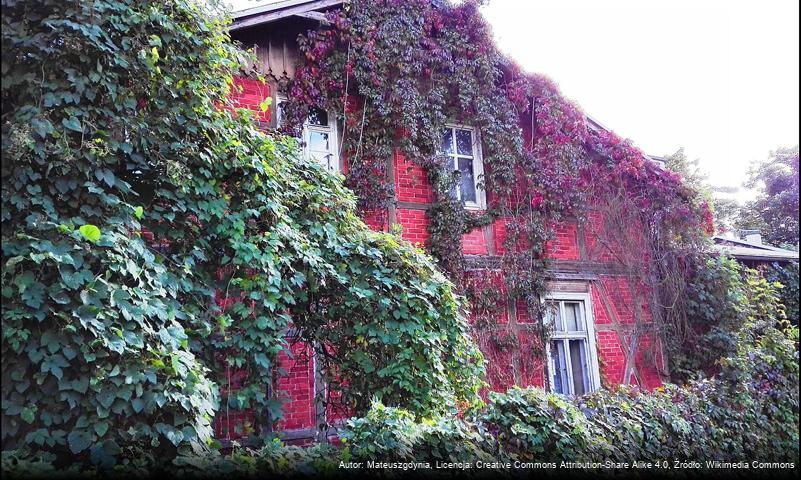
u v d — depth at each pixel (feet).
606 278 29.94
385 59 25.07
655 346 29.96
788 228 76.07
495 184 27.22
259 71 23.34
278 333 15.11
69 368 10.77
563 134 29.09
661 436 19.16
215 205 14.89
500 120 28.09
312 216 17.61
